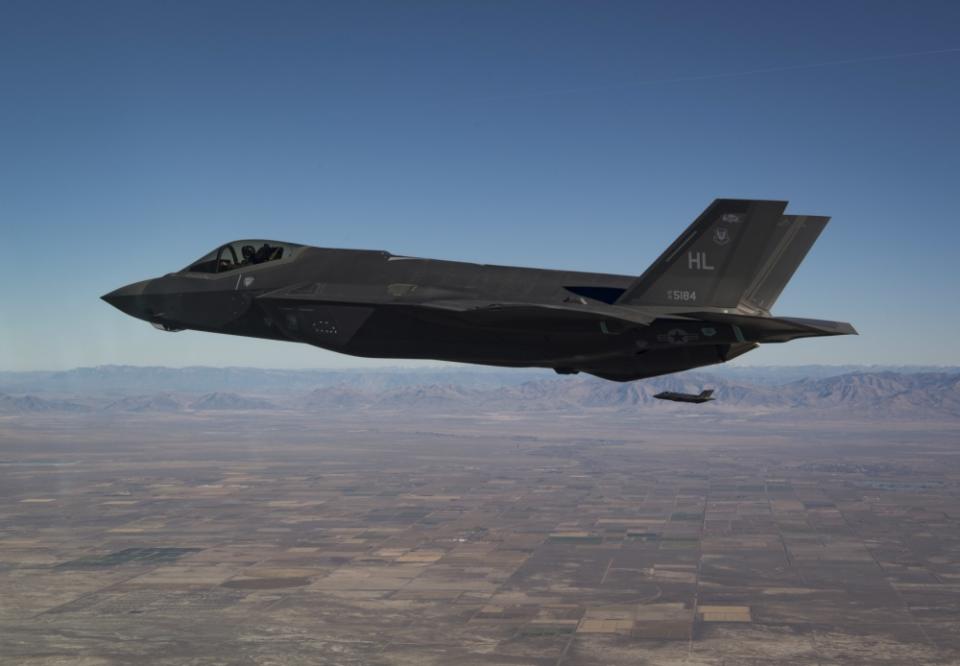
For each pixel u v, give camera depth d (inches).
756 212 802.8
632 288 815.7
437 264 888.3
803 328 727.1
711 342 765.9
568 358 783.1
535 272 870.4
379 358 842.2
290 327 854.5
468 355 802.8
